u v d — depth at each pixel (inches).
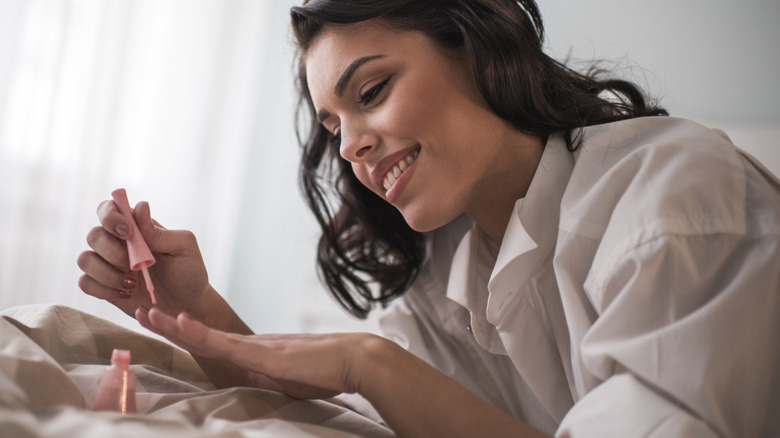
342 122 34.3
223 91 133.1
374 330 112.7
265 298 143.9
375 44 33.3
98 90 116.0
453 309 42.1
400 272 45.3
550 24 117.8
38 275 109.7
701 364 21.3
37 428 16.2
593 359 24.1
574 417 23.2
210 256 133.1
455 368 40.9
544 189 32.7
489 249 38.9
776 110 104.0
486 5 35.0
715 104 107.5
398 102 32.7
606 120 38.0
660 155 26.8
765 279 22.7
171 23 127.0
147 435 16.5
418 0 34.0
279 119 147.1
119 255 29.6
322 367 24.6
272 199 146.2
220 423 21.8
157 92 125.4
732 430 21.2
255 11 135.6
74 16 113.9
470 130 33.6
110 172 117.6
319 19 33.7
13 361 19.6
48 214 111.3
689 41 110.0
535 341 32.7
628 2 113.9
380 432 25.9
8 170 107.7
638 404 21.5
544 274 32.0
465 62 34.6
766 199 24.8
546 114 34.7
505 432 23.2
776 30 105.5
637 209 25.1
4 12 106.3
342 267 47.4
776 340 22.8
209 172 132.4
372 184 36.3
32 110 109.1
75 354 27.6
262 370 24.1
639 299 23.5
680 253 23.5
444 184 33.5
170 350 32.6
